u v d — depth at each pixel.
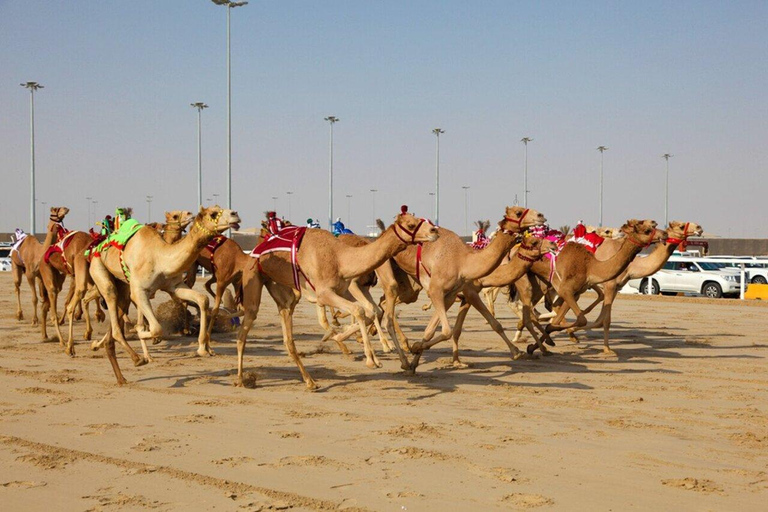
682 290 30.20
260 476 6.62
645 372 11.83
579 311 13.11
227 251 15.07
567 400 9.70
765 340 15.98
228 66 35.00
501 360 13.12
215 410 9.16
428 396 9.97
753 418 8.72
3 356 13.53
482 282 12.54
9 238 74.38
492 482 6.45
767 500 6.03
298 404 9.49
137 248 10.56
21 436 7.96
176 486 6.38
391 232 9.92
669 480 6.47
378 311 12.27
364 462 7.01
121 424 8.46
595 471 6.74
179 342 15.34
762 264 30.97
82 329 17.58
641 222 12.70
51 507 5.93
